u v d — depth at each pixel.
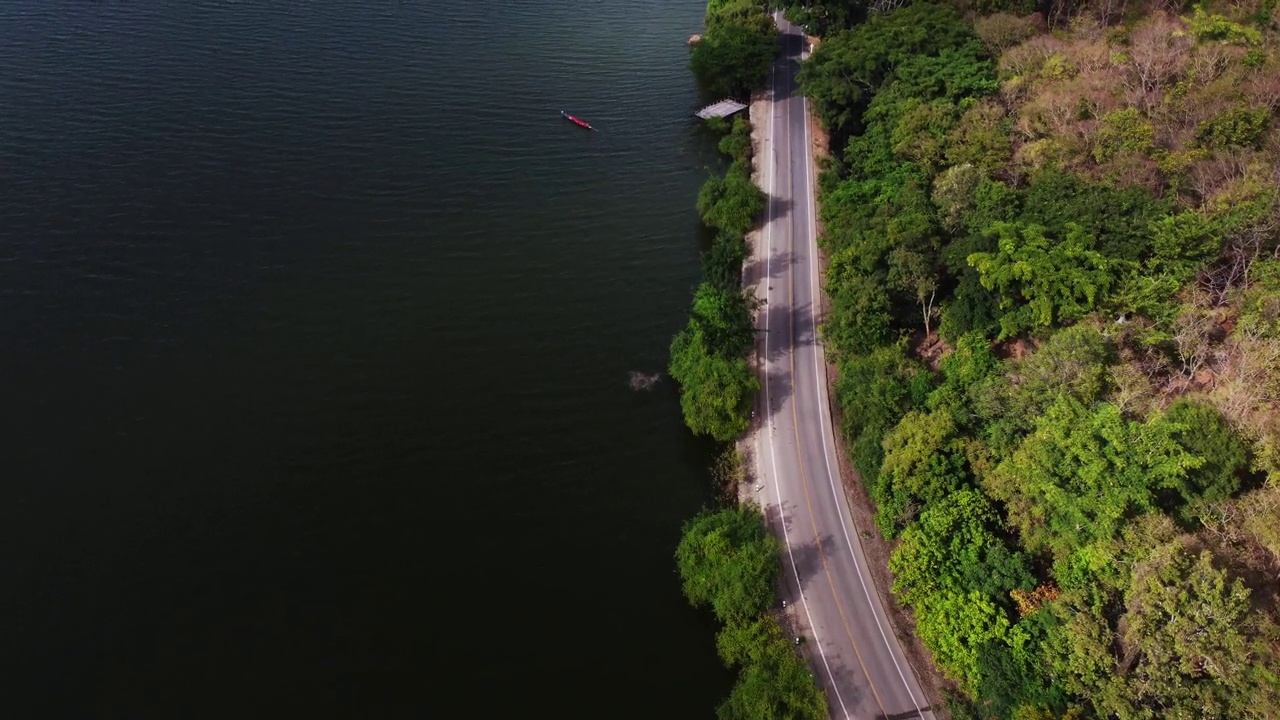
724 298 125.19
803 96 197.00
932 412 99.62
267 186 160.12
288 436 114.81
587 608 97.19
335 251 146.62
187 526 103.00
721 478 111.56
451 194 163.38
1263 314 91.50
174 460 110.50
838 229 140.50
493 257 149.25
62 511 103.62
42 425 113.38
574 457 115.06
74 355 123.50
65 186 155.50
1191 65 135.12
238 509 105.31
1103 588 76.62
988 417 95.25
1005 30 165.62
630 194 168.88
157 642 91.31
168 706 86.00
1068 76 143.25
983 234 111.56
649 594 98.94
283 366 124.75
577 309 139.75
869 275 122.62
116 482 107.31
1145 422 82.94
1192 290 98.62
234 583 97.31
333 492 108.31
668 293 144.50
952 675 84.75
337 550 101.50
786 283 141.25
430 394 122.50
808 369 125.00
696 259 152.75
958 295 114.00
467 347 130.75
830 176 159.62
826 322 131.00
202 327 130.00
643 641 94.19
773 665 86.94
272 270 141.50
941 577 86.62
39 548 99.56
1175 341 94.31
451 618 95.25
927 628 85.38
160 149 167.75
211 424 115.50
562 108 194.62
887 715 84.75
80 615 93.31
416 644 92.62
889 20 181.50
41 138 168.00
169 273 138.88
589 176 173.00
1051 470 81.69
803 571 98.25
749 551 95.50
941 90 157.25
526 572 100.62
